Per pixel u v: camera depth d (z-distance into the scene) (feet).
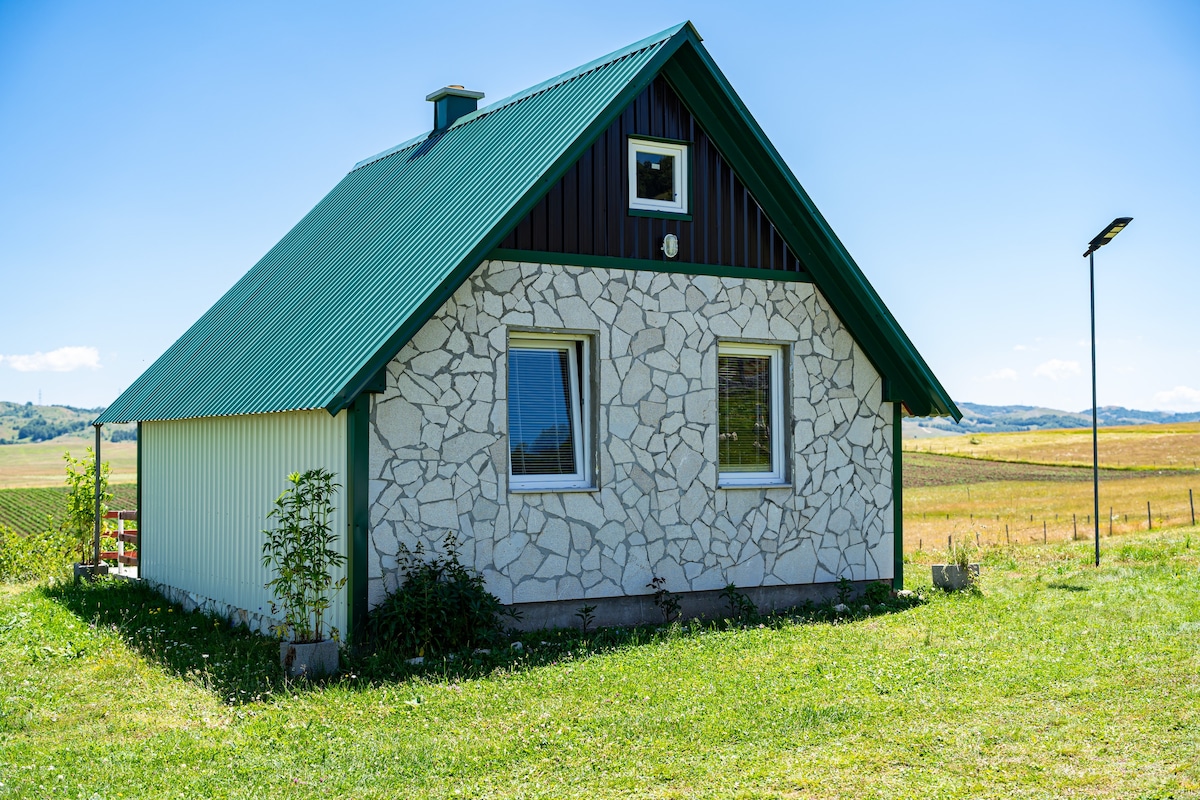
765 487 46.62
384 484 37.83
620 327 43.39
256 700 31.42
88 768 25.38
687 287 45.16
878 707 28.94
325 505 38.65
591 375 43.09
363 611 37.19
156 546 57.06
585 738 26.78
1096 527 63.57
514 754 25.67
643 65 43.39
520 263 41.16
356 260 47.70
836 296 48.75
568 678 33.14
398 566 38.01
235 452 46.55
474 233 39.27
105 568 63.36
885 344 49.62
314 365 39.55
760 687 31.60
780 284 47.60
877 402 50.03
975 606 45.75
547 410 42.47
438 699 30.99
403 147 61.82
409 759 25.40
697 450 45.01
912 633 39.78
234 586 45.88
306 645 33.88
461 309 39.81
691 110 45.78
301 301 48.60
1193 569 57.62
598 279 42.98
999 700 29.35
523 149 44.29
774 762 24.67
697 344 45.29
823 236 47.14
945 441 283.18
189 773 24.98
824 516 48.14
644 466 43.68
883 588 48.57
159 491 56.80
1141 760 24.00
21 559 71.31
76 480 69.92
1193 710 27.48
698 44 44.57
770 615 45.14
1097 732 26.03
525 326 41.16
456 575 38.29
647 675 33.37
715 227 46.14
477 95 59.88
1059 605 44.96
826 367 48.62
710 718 28.19
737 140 46.52
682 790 23.09
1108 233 63.77
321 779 24.31
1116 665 32.76
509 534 40.47
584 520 42.19
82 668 36.96
